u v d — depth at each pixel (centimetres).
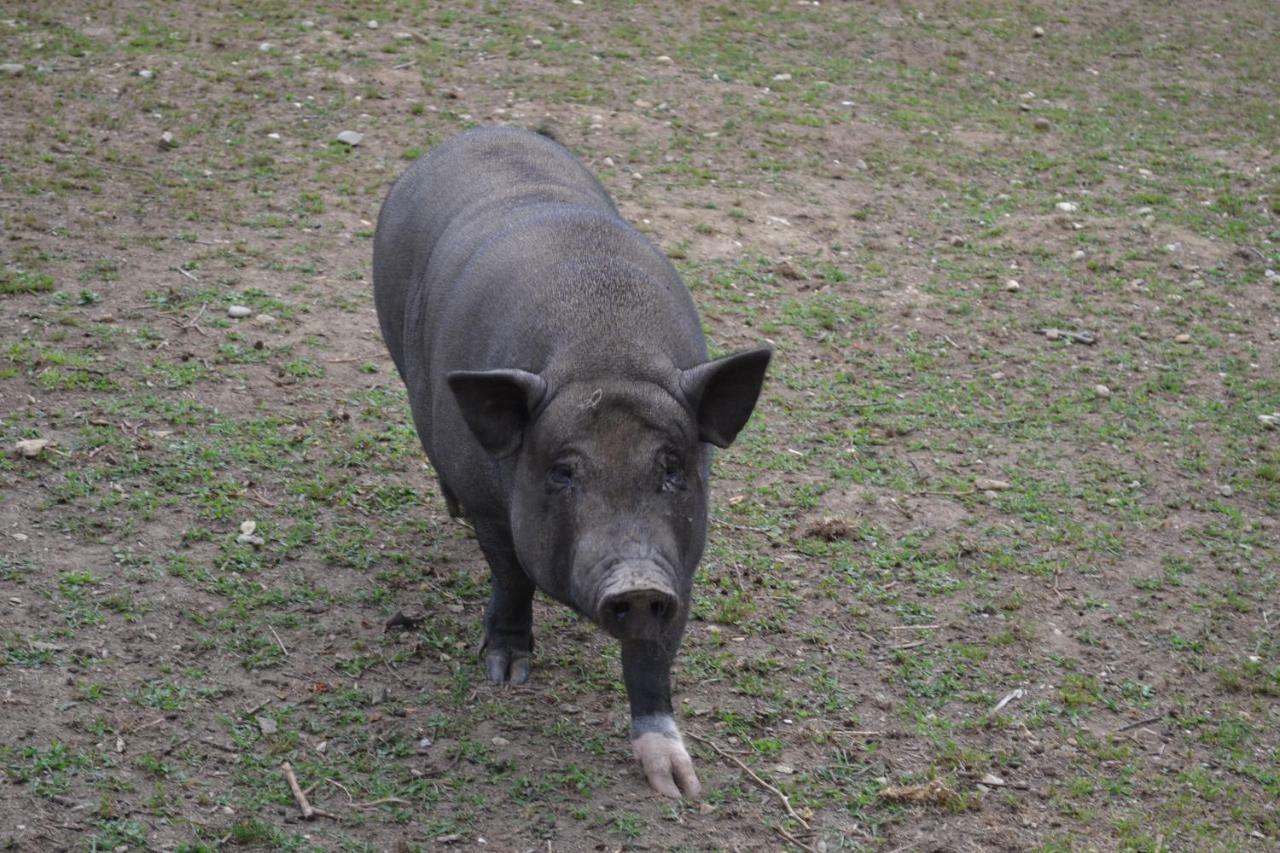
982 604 888
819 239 1449
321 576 834
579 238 719
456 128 1603
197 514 866
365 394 1051
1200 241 1559
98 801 621
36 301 1103
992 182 1673
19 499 845
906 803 698
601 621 575
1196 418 1173
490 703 740
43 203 1290
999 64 2162
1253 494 1062
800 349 1212
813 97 1870
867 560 924
